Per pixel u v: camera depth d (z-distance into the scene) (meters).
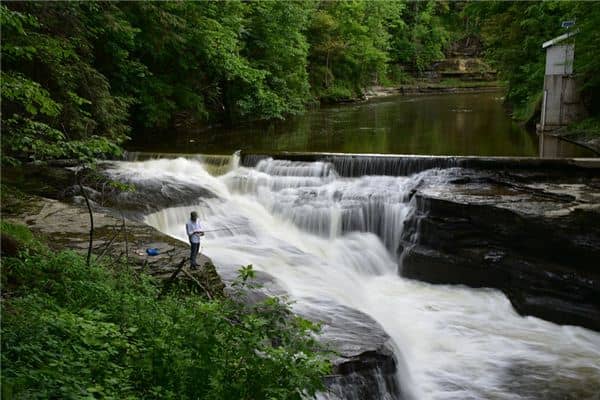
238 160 20.42
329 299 11.90
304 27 42.34
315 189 17.78
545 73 26.72
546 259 13.79
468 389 10.59
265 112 33.62
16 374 5.27
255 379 5.45
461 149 22.52
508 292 14.21
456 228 15.01
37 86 10.37
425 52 74.12
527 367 11.41
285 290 11.91
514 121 32.28
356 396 9.05
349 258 15.88
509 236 14.25
